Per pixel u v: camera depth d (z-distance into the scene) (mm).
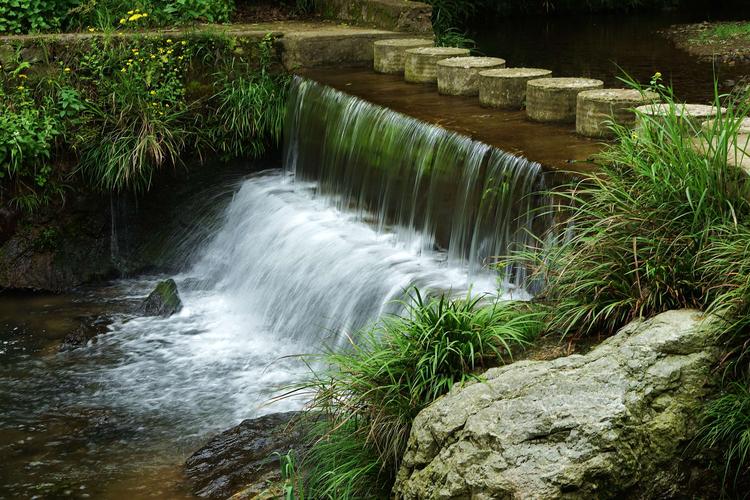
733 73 12477
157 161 10805
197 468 6738
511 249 7258
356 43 11812
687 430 4820
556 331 5859
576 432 4691
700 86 11695
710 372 4934
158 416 7723
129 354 8930
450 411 5070
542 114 8484
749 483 4895
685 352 4973
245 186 11156
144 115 11047
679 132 5926
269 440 6785
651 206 5676
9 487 6777
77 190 11008
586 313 5758
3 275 10766
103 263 11117
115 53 11336
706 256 5418
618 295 5656
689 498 4824
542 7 19953
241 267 10258
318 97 10695
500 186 7430
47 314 10133
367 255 8680
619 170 6172
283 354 8695
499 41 16234
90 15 12289
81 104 10977
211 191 11453
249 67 11711
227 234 10977
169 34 11562
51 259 10883
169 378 8398
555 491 4555
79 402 8039
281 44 11828
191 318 9703
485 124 8516
